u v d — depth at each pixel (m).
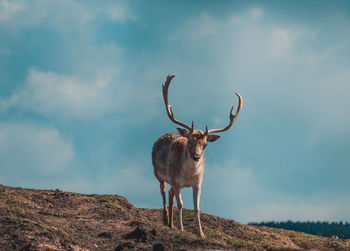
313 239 68.50
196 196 53.75
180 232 52.84
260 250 50.16
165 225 59.31
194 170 52.34
